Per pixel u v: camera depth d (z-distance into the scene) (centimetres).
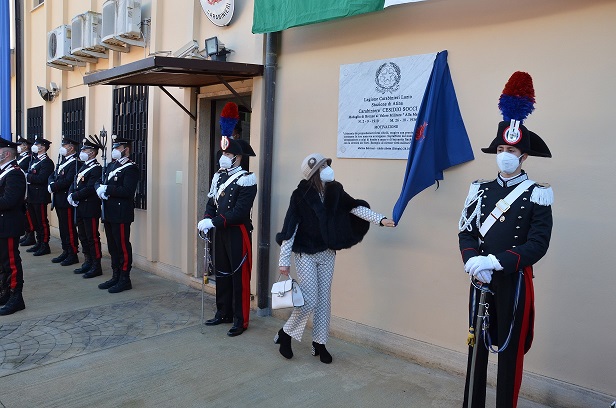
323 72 464
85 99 845
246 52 537
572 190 325
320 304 394
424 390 355
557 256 331
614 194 310
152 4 667
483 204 288
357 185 439
